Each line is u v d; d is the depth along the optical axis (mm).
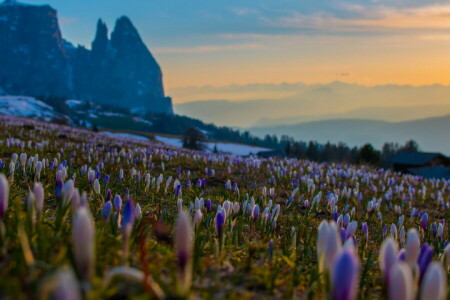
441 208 18625
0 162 10172
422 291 2895
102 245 4617
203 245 5605
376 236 9484
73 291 2217
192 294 3928
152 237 5711
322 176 22828
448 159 75062
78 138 32375
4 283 3348
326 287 3799
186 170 18750
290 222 9312
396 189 20734
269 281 4414
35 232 4586
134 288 3689
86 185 10352
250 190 14164
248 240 6961
